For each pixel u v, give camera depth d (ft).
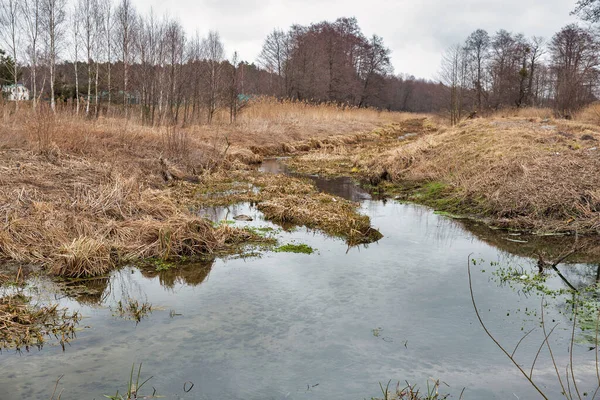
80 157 35.60
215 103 78.95
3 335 14.23
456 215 32.14
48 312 15.92
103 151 39.19
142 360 13.16
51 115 40.14
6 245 20.74
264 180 43.62
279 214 30.42
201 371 12.70
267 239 25.30
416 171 43.42
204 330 15.10
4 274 18.88
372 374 12.76
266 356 13.57
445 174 40.42
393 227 29.07
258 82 155.63
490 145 43.09
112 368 12.69
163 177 39.99
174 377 12.37
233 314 16.34
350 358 13.56
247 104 88.79
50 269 19.61
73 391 11.51
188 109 77.25
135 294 18.03
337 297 17.93
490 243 25.58
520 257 23.17
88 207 25.58
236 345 14.16
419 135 100.22
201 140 57.93
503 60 144.87
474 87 133.69
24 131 37.91
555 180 30.81
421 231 28.09
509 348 14.15
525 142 41.73
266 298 17.78
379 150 65.21
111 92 82.28
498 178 34.04
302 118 92.22
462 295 18.24
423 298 17.92
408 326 15.60
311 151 71.97
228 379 12.35
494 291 18.69
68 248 20.07
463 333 15.14
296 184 41.70
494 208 31.22
